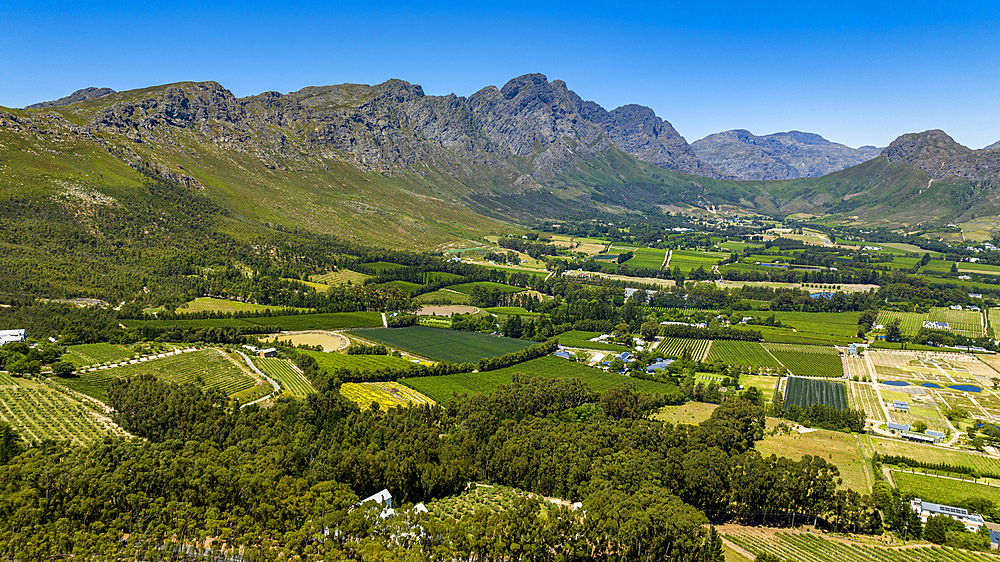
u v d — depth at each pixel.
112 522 125.88
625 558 130.00
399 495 154.12
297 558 118.44
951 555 138.88
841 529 153.50
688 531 129.88
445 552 122.69
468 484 164.88
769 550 139.25
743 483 155.88
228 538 123.62
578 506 146.12
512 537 127.31
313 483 147.50
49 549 114.38
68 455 152.12
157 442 170.00
